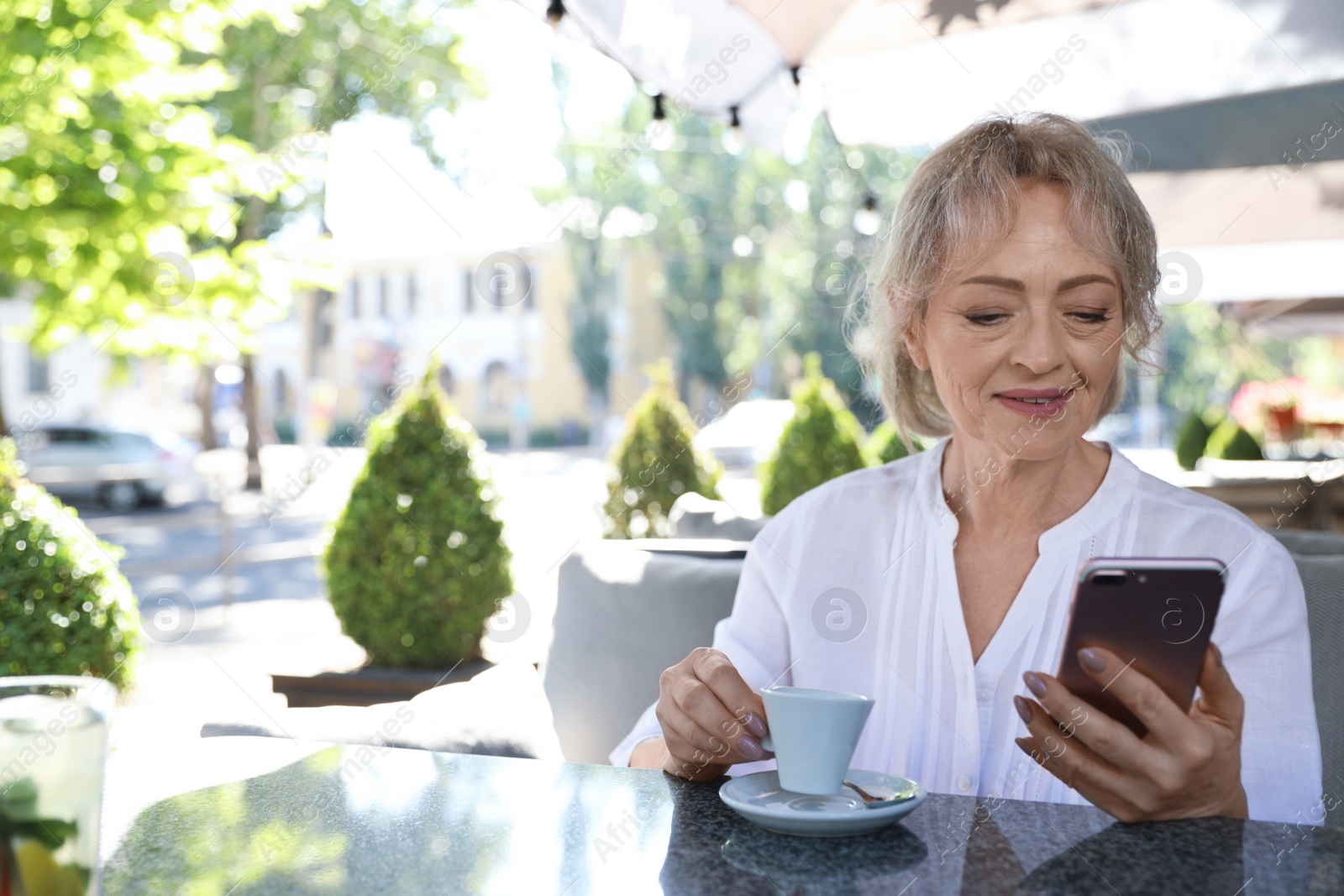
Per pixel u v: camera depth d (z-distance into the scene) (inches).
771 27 104.2
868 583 47.2
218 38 173.0
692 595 67.3
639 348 1058.1
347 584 129.6
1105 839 28.8
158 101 167.3
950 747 43.7
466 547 129.8
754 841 28.6
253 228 484.1
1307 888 25.0
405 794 33.3
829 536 48.6
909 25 105.4
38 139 162.2
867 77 114.6
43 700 22.2
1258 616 40.9
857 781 33.0
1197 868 26.4
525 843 28.5
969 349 41.6
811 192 931.3
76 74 158.7
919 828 30.0
